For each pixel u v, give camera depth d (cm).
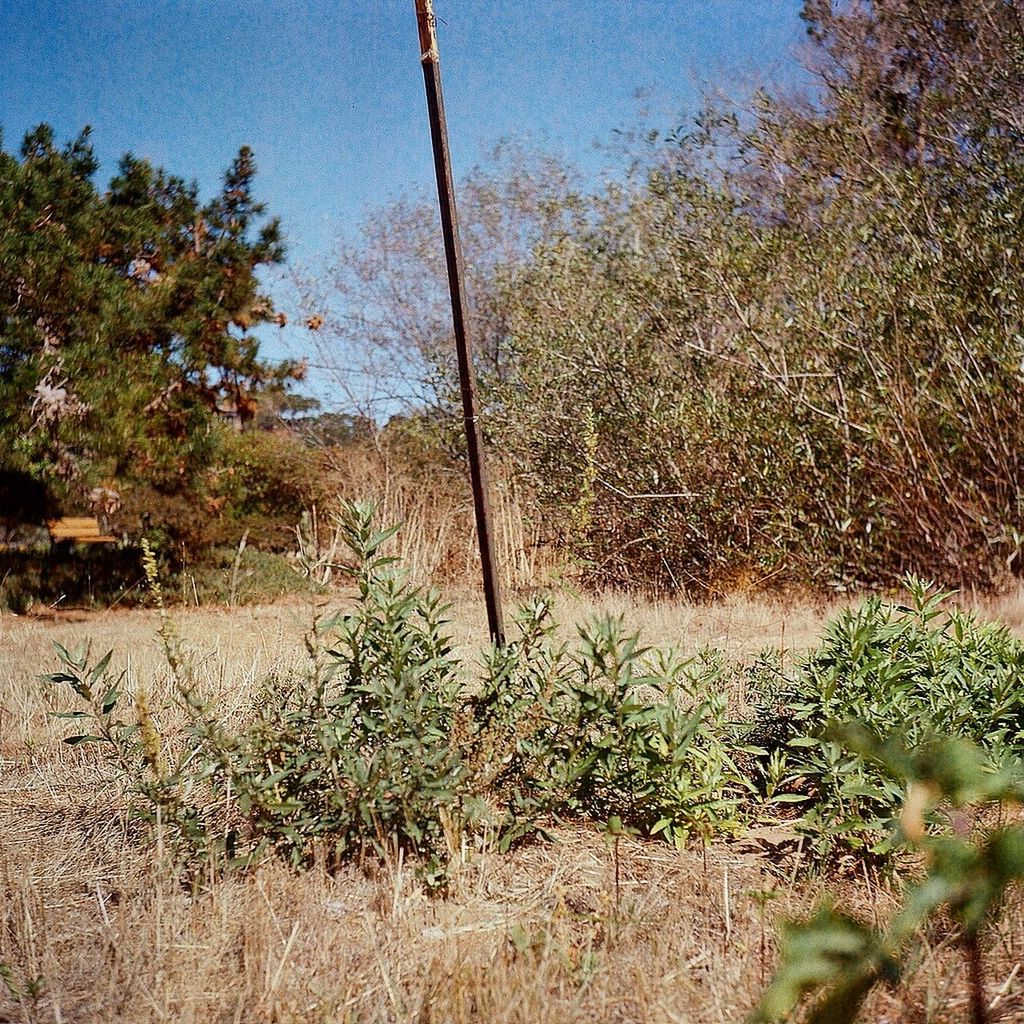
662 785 350
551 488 1205
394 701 324
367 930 280
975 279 970
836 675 366
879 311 986
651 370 1162
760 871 325
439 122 446
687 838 355
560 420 1215
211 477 1423
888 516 973
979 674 382
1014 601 845
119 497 1317
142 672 605
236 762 329
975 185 1034
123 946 278
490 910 300
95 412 1177
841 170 1104
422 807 319
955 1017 205
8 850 368
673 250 1140
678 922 281
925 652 392
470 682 550
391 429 1709
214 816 382
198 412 1309
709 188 1141
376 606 340
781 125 1182
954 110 1172
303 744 340
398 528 349
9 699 591
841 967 67
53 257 1170
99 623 1092
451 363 1670
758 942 263
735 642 762
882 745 67
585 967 249
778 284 1063
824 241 1060
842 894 299
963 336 966
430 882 308
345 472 1628
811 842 336
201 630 935
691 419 1068
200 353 1316
